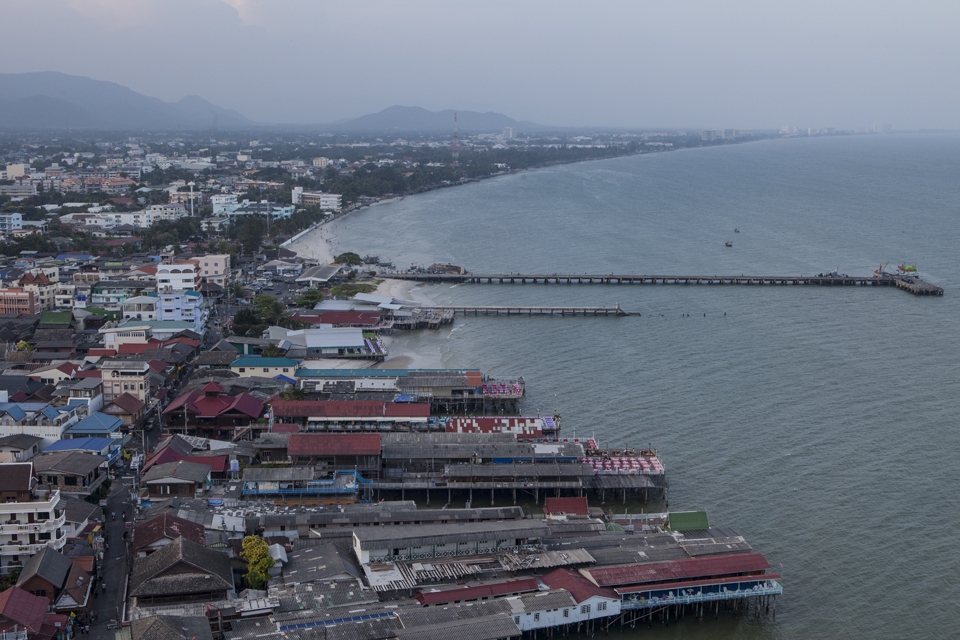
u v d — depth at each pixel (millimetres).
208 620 97250
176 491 133750
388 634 96875
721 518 135500
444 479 145125
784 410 180875
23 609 97188
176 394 191000
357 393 189125
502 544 119062
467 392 190500
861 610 112688
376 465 146625
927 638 106812
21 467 115188
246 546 112062
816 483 146375
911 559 123438
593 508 136375
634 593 109812
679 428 171875
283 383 191625
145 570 104750
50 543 112750
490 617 101625
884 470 151000
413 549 115188
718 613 113250
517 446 151500
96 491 135000
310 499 136250
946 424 171750
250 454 150500
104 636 99188
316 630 96125
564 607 105938
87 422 156250
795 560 123500
